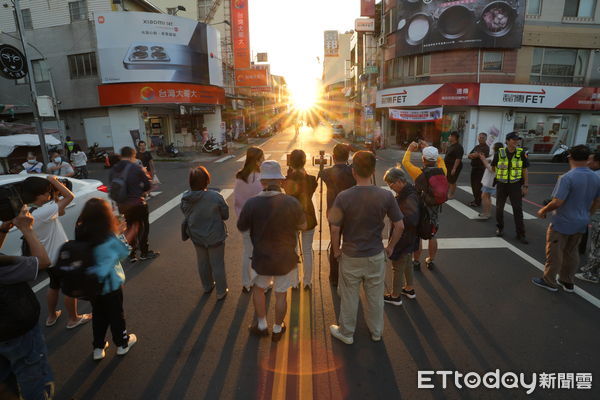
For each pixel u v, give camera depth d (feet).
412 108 66.95
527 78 60.70
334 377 9.66
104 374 9.84
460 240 19.77
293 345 10.96
